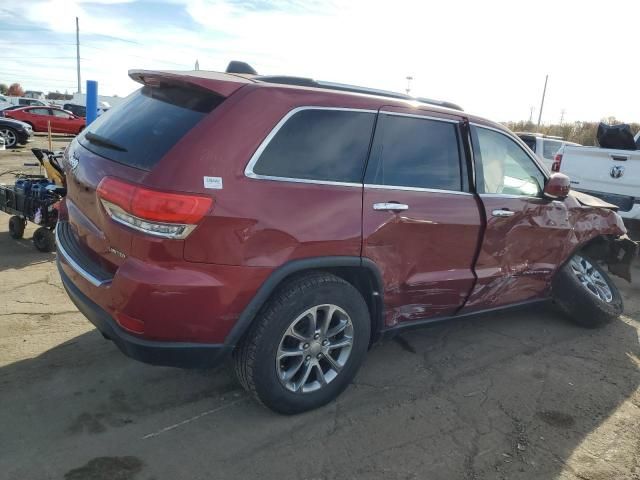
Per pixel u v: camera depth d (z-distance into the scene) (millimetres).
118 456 2611
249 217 2562
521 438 2992
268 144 2680
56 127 24078
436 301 3521
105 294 2582
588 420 3221
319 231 2779
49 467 2492
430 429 3018
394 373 3660
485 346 4195
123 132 2881
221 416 3004
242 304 2631
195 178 2461
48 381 3211
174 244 2438
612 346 4352
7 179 9617
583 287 4480
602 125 7266
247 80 2861
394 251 3143
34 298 4402
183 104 2801
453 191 3479
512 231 3850
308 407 3047
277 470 2600
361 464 2682
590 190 7203
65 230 3330
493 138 3799
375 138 3096
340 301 2977
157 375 3383
